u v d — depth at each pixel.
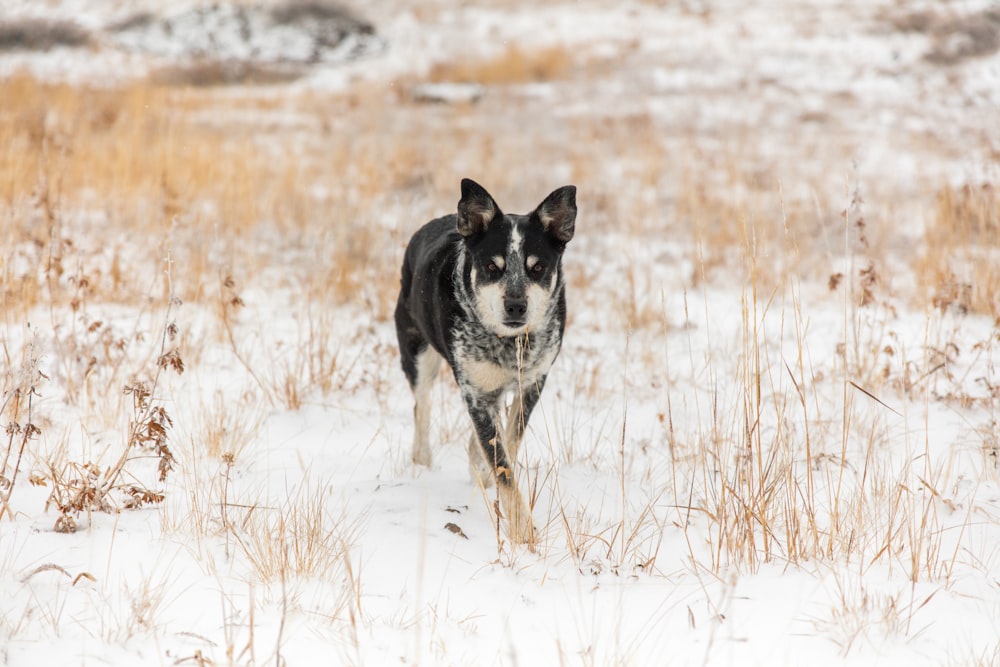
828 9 40.09
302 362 10.15
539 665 5.02
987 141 17.78
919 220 17.00
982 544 6.53
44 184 13.30
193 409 9.01
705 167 21.16
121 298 11.92
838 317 12.70
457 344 7.38
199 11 44.03
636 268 15.07
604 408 9.84
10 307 10.72
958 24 35.34
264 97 31.97
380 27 43.72
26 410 7.90
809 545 6.48
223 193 15.68
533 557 6.51
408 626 5.36
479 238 7.30
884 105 27.94
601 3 46.19
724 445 8.31
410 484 7.74
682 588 6.01
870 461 8.09
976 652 5.08
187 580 5.71
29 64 36.12
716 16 41.38
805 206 17.45
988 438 8.39
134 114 20.97
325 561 6.07
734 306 13.25
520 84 33.72
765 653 5.13
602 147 23.69
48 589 5.41
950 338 11.08
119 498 6.95
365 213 16.19
